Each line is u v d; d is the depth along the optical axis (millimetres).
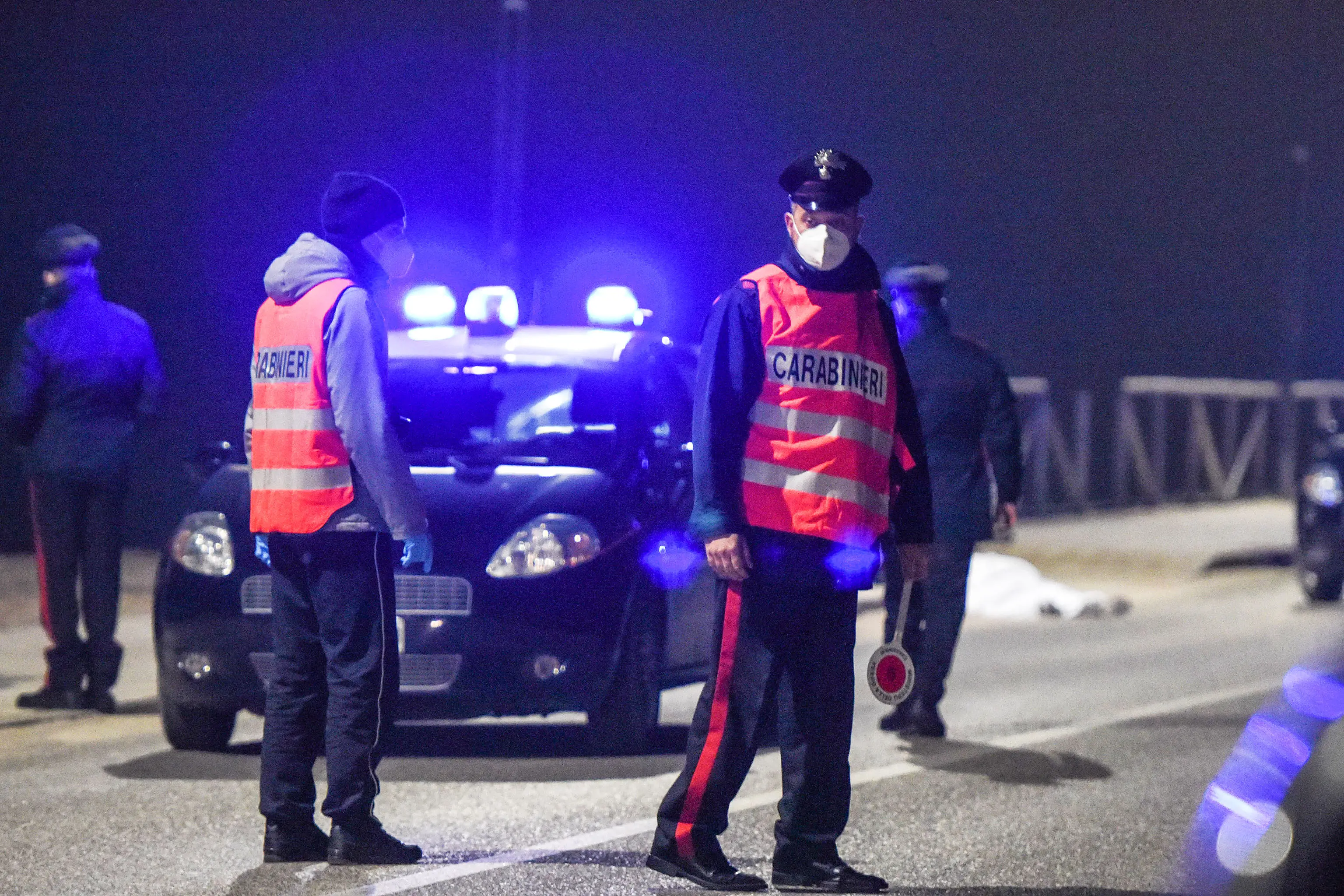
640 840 18312
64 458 26422
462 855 17500
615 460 23781
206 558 22547
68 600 26750
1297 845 10359
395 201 17031
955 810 20328
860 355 15703
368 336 16422
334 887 16125
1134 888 16672
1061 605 43969
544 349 25172
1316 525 45625
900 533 16469
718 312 15656
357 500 16453
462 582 21922
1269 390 91938
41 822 19062
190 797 20453
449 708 21984
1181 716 27688
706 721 15797
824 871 15961
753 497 15516
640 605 22766
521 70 74625
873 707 28438
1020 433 24703
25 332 26594
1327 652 11305
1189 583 53406
